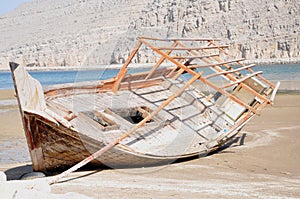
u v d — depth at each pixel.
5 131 19.38
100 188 8.40
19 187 7.85
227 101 14.52
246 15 135.38
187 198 7.65
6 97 37.72
